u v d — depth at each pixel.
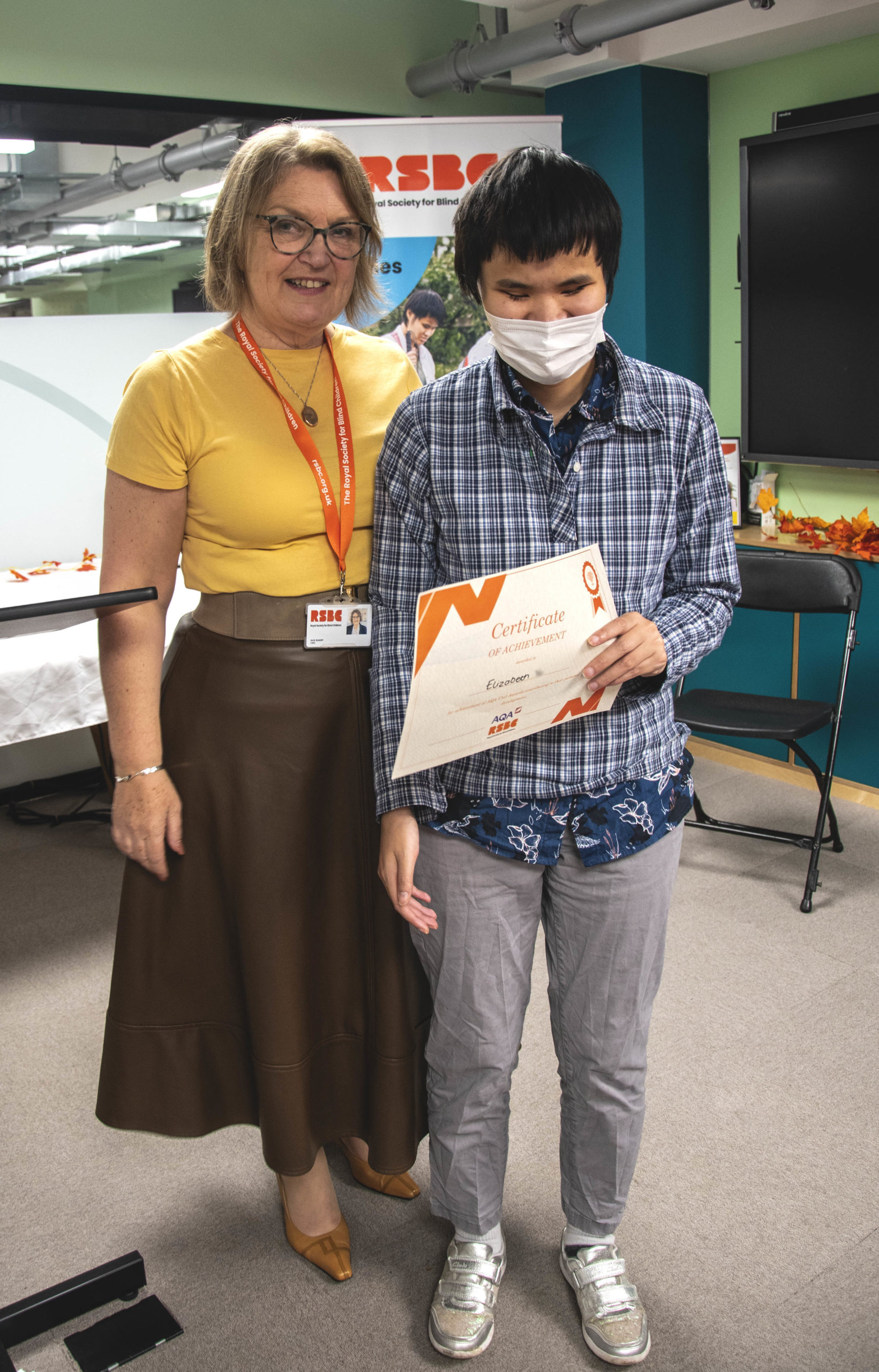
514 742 1.40
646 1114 2.13
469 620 1.16
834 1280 1.72
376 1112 1.67
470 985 1.49
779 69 3.95
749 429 3.96
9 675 2.76
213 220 1.45
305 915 1.56
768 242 3.72
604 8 3.57
